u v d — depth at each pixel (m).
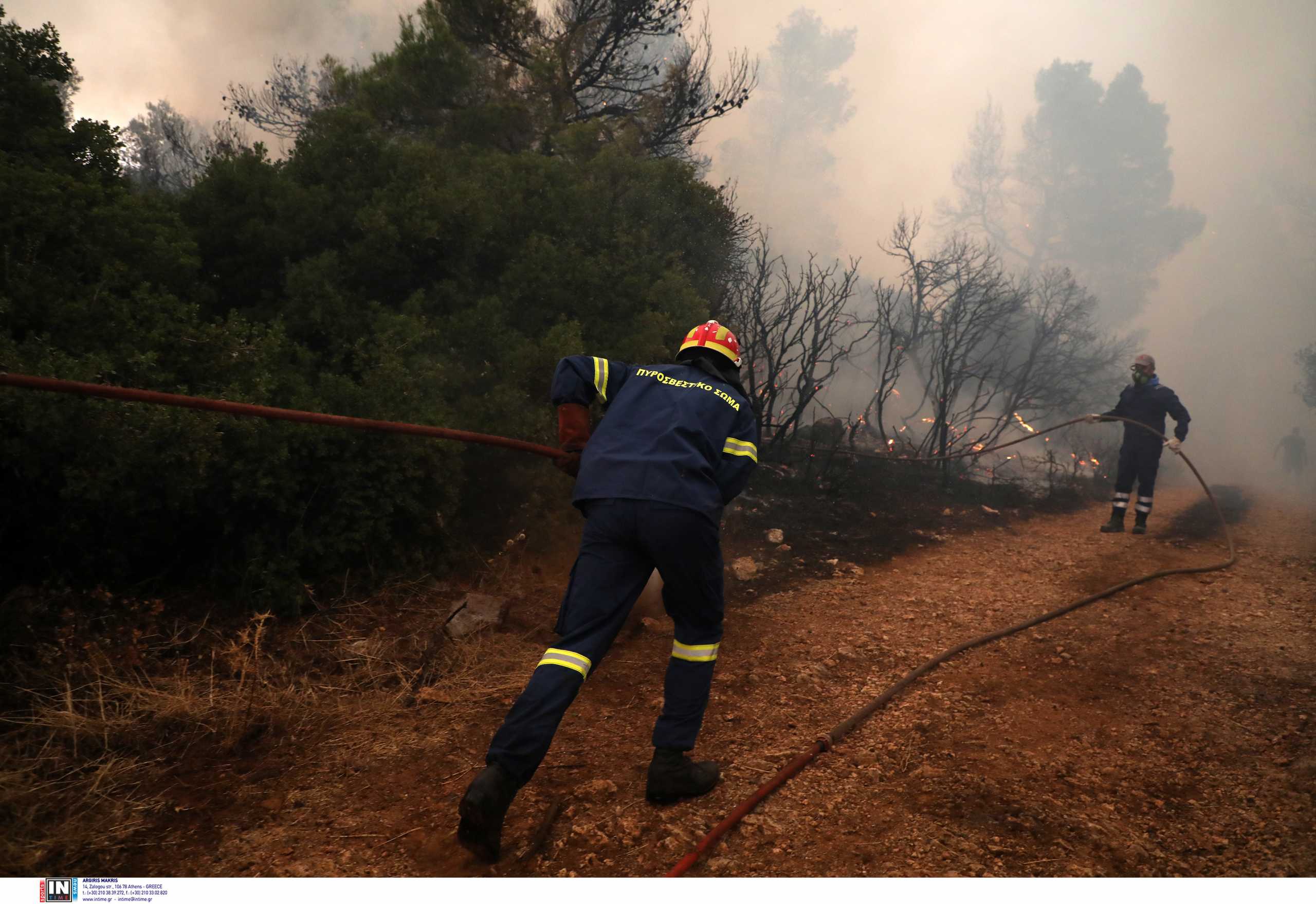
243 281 5.17
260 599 3.75
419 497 4.55
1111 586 5.33
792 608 4.80
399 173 5.61
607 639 2.40
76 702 2.87
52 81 4.68
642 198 7.22
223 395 3.74
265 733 2.91
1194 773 2.76
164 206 4.74
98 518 3.57
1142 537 7.50
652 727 3.12
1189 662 3.86
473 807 2.08
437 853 2.26
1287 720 3.17
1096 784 2.68
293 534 4.00
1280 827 2.39
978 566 6.07
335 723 3.02
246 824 2.37
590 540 2.46
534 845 2.29
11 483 3.40
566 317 6.01
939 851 2.28
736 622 4.50
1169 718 3.22
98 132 4.50
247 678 3.22
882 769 2.79
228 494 3.90
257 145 5.35
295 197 5.20
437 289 5.66
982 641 4.11
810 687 3.54
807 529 6.86
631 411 2.62
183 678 3.17
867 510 7.93
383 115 7.80
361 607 4.05
